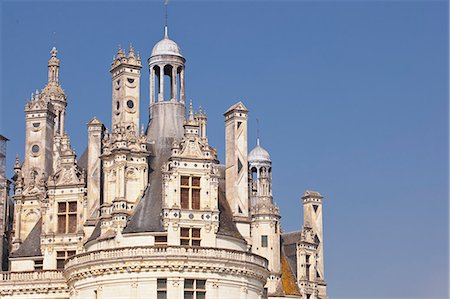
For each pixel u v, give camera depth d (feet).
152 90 323.78
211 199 296.51
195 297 285.02
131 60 319.06
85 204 323.57
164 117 319.27
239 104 323.78
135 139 306.14
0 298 321.52
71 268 297.12
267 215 370.94
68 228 323.37
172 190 293.02
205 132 345.10
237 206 314.14
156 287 283.59
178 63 323.57
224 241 296.71
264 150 428.15
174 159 295.07
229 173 319.27
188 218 292.40
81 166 339.77
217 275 288.30
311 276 395.14
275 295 364.79
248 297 294.66
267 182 382.22
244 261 293.23
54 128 356.59
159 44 325.01
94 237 302.66
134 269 284.61
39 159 348.38
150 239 290.15
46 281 319.47
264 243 369.91
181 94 323.78
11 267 327.88
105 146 306.96
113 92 321.11
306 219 413.59
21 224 340.18
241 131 322.34
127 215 296.71
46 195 328.08
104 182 304.71
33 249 328.70
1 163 352.49
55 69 398.62
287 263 389.80
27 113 352.28
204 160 297.94
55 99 391.86
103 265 287.89
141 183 303.27
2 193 350.02
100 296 287.89
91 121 327.26
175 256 283.79
